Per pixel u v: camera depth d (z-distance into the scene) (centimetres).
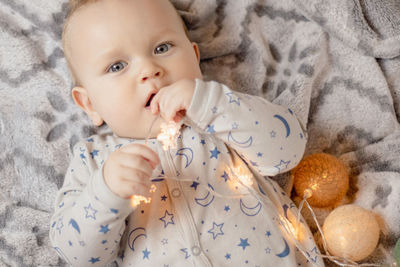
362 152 146
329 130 154
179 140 124
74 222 112
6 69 159
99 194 108
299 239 128
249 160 125
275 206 129
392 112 151
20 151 150
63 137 155
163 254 116
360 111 153
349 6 154
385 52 154
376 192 135
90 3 127
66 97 158
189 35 163
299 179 135
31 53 161
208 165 123
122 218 111
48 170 148
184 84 115
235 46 161
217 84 117
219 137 121
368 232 119
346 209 123
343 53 158
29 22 164
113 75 125
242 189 124
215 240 116
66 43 134
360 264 126
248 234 118
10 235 140
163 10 128
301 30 162
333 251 124
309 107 155
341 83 156
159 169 122
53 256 139
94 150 132
